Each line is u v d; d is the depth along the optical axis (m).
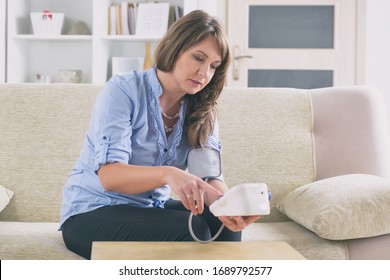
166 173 1.37
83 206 1.62
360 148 2.27
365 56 4.61
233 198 1.27
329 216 1.74
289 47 4.74
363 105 2.32
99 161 1.47
